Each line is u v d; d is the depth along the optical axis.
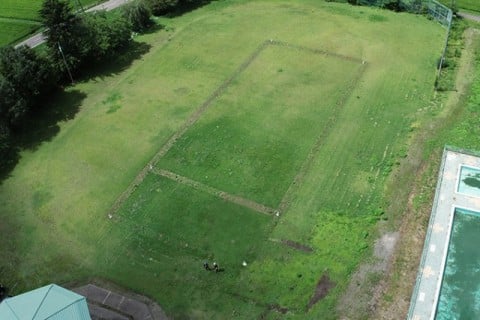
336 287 46.56
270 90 69.62
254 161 59.44
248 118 65.38
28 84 65.94
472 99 65.69
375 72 71.69
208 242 51.31
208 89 70.62
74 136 64.69
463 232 50.31
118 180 58.44
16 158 62.31
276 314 45.09
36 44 83.50
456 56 73.38
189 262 49.72
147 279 48.72
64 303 40.66
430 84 69.06
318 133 62.53
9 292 48.41
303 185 56.25
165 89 71.31
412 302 44.03
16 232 53.72
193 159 60.25
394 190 54.91
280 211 53.69
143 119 66.38
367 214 52.66
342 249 49.53
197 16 87.81
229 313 45.59
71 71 73.88
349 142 61.00
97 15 80.06
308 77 71.56
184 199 55.66
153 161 60.38
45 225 54.22
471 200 52.50
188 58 77.12
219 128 64.12
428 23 81.12
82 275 49.50
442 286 46.09
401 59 73.81
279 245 50.53
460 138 60.28
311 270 48.09
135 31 84.25
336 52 76.00
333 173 57.34
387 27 80.69
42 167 60.84
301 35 80.31
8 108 63.34
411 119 63.72
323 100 67.38
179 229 52.72
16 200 57.16
